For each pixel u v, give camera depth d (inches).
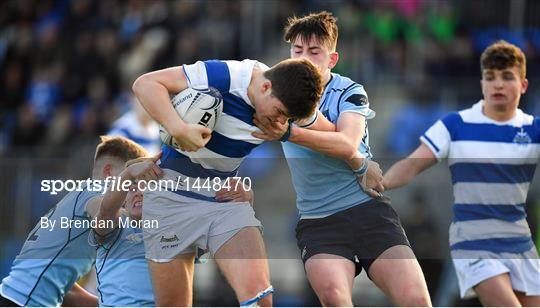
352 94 775.1
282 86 690.2
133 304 802.2
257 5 1920.5
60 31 2026.3
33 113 1863.9
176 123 692.7
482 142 894.4
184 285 754.2
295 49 778.8
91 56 1948.8
